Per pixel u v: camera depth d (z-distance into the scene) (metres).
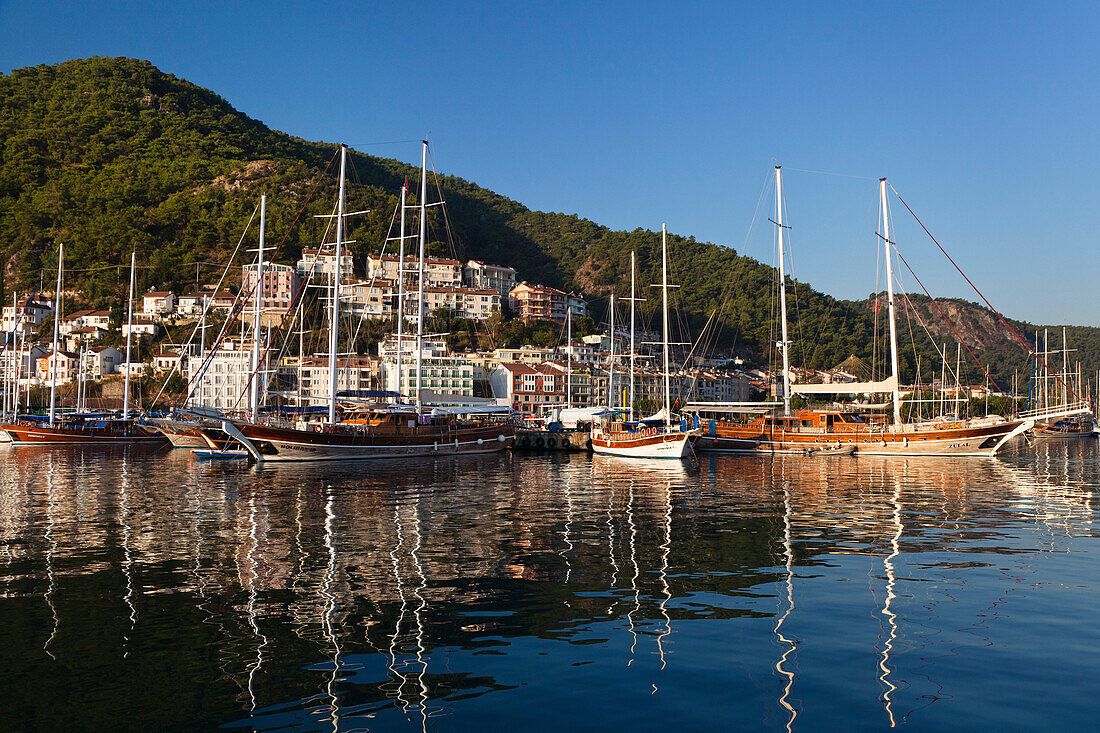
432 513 35.22
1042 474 56.28
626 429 83.00
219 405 150.25
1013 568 23.45
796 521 33.09
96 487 45.91
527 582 21.67
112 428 99.38
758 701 13.38
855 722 12.52
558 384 183.00
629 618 18.19
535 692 13.78
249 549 26.30
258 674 14.62
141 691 13.79
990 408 160.00
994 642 16.39
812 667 14.95
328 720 12.65
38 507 36.78
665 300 78.38
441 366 173.88
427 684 14.14
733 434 79.19
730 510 36.62
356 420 75.25
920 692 13.73
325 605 19.22
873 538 28.80
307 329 183.25
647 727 12.36
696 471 59.50
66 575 22.33
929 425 75.44
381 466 62.84
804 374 147.12
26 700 13.40
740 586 21.25
